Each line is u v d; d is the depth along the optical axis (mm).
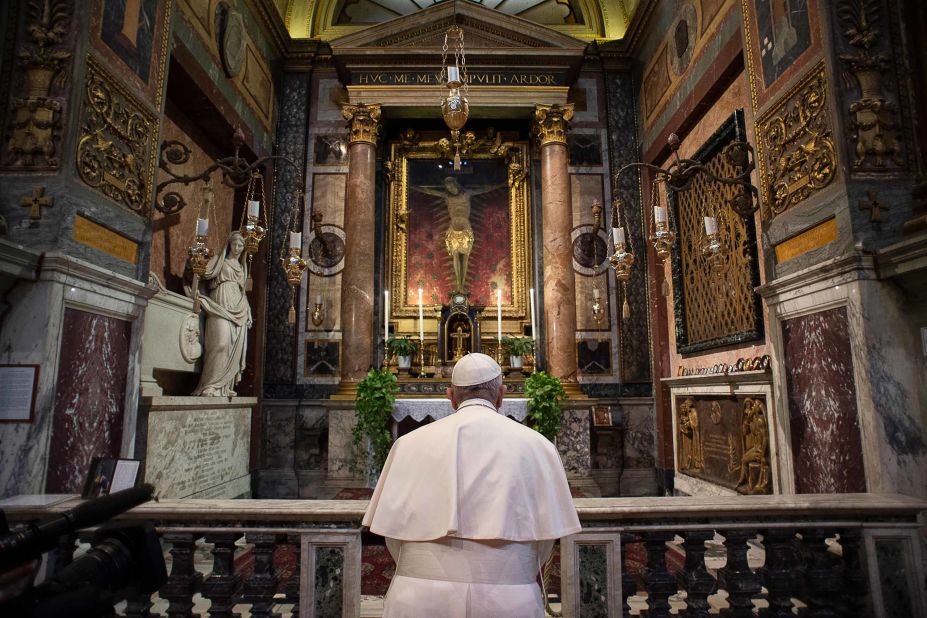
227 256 6645
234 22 6750
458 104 3912
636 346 7977
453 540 1685
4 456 3234
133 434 4207
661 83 7402
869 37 3699
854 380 3439
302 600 2455
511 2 9062
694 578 2574
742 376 4984
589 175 8367
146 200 4422
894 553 2604
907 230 3496
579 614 2512
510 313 8258
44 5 3682
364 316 7531
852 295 3455
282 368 7793
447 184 8656
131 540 1317
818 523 2598
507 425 1862
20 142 3543
